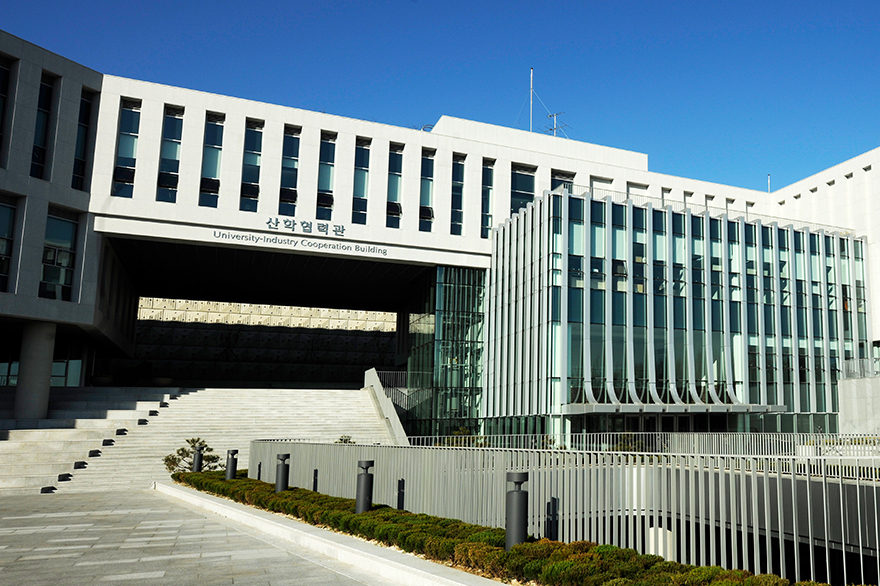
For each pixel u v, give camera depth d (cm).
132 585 925
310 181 3812
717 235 3919
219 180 3669
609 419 3516
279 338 6838
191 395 3669
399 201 4019
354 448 1694
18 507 1891
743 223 3966
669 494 1159
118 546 1241
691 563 1008
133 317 5400
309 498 1600
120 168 3525
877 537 1073
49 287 3288
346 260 4078
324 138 3919
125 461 2728
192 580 958
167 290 5506
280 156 3775
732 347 3831
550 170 4328
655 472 1112
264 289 5303
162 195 3556
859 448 2177
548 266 3516
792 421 3938
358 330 7088
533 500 1180
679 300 3719
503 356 3928
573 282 3516
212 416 3359
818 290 4200
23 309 3159
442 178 4100
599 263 3600
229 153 3691
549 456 1164
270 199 3725
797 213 4997
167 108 3669
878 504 1084
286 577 982
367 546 1123
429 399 4062
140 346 6400
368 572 1026
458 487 1316
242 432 3184
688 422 3675
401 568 956
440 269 4134
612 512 1123
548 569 850
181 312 6612
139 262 4372
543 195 3638
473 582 854
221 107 3712
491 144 4219
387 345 7131
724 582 766
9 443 2630
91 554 1158
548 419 3444
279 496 1648
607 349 3503
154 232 3538
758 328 3909
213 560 1109
